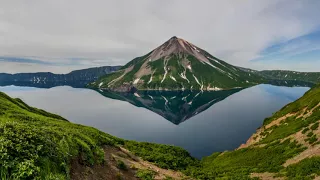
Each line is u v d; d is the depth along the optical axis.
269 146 44.38
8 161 12.12
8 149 12.89
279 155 37.19
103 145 31.97
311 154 30.72
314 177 23.73
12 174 11.76
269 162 35.78
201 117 189.12
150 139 132.38
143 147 45.44
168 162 37.19
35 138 15.91
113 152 30.98
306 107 58.94
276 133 53.88
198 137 128.38
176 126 164.50
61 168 15.83
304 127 43.06
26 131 16.08
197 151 104.38
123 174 24.17
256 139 63.16
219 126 152.12
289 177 26.50
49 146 16.39
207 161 59.53
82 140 24.86
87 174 19.12
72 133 25.81
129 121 191.75
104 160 24.38
